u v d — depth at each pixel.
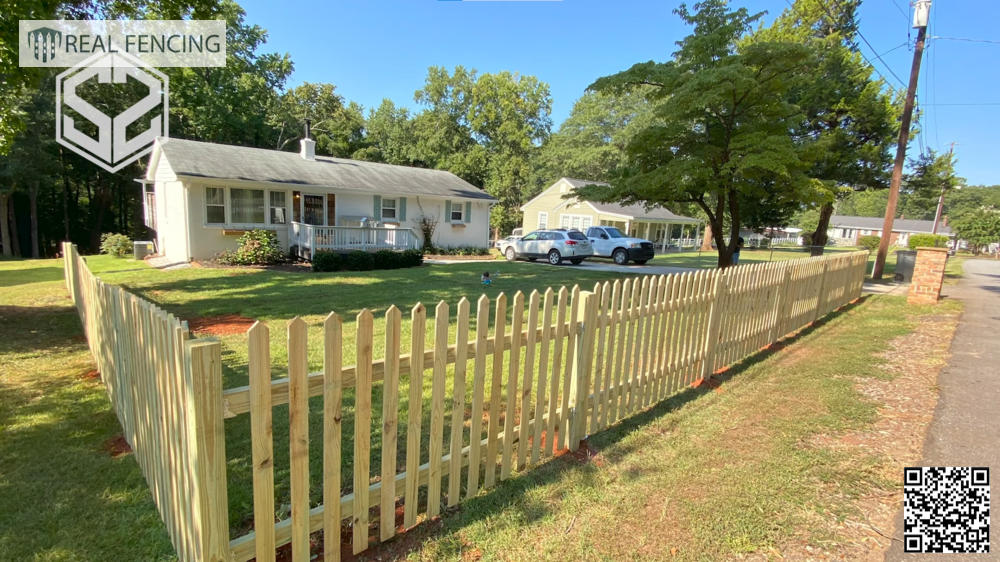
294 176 15.97
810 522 2.44
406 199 19.41
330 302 8.09
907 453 3.13
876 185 16.30
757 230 18.53
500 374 2.61
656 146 10.83
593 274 13.53
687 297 4.13
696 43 9.70
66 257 8.53
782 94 9.88
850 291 9.14
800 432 3.45
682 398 4.11
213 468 1.63
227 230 14.35
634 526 2.39
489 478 2.68
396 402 2.12
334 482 1.95
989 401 4.03
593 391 3.30
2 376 4.29
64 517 2.35
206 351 1.54
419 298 8.66
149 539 2.20
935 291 8.95
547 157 40.75
